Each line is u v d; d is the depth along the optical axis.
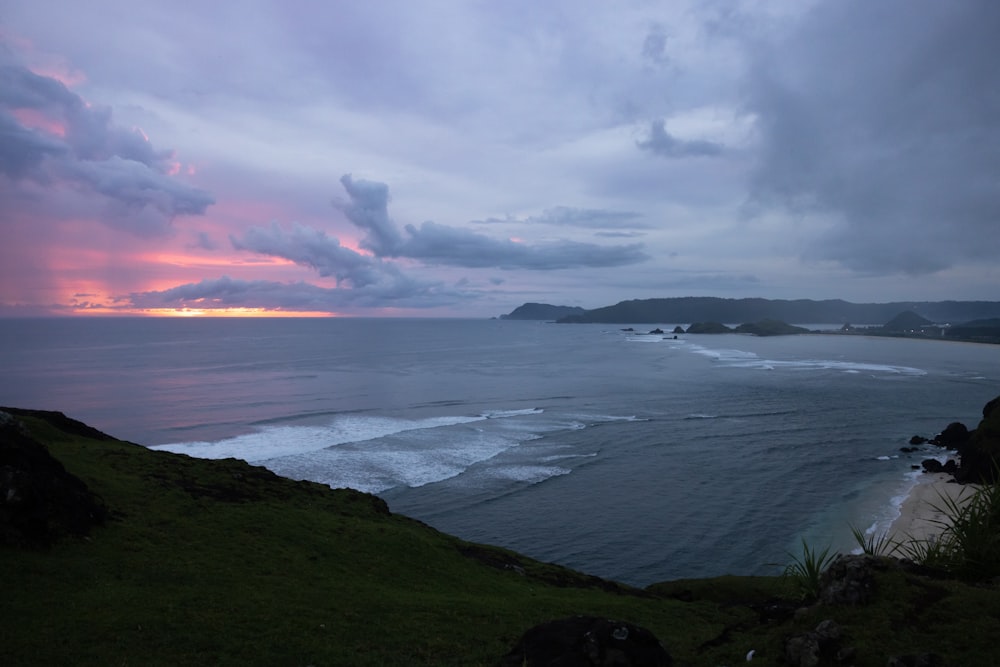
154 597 13.04
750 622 11.25
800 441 60.66
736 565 31.84
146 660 10.39
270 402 81.44
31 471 15.80
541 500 41.66
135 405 77.00
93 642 10.80
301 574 16.16
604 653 8.12
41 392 86.25
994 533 11.11
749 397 90.31
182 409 74.62
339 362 145.00
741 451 56.25
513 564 22.67
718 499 42.28
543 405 82.06
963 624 8.64
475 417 71.81
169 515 18.67
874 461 53.09
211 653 10.88
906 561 11.23
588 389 99.12
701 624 17.16
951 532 11.93
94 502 17.27
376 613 13.85
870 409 79.94
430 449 54.53
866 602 9.62
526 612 15.42
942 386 104.62
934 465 50.12
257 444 55.16
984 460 44.91
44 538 14.52
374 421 68.19
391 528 22.02
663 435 62.72
